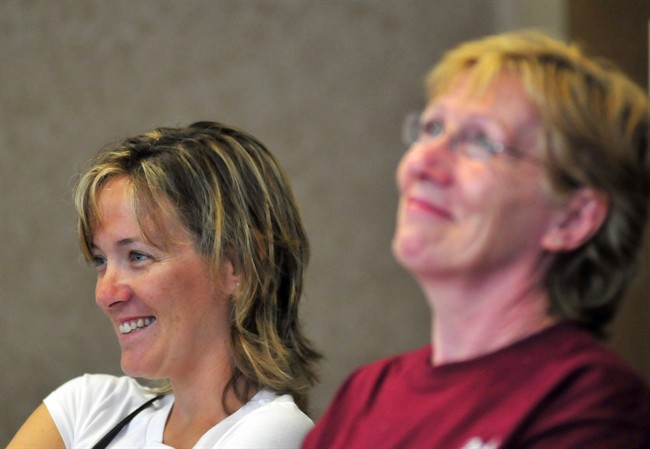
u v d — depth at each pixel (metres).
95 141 10.98
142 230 5.46
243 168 5.74
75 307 10.96
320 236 10.97
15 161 11.03
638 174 2.65
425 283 2.78
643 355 6.90
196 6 11.03
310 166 10.98
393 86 10.93
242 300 5.57
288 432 5.33
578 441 2.49
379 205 10.98
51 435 6.18
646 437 2.53
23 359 10.96
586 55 2.76
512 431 2.54
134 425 5.95
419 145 2.76
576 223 2.64
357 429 3.01
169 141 5.80
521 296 2.72
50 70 11.04
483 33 10.79
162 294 5.45
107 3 11.02
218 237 5.50
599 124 2.59
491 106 2.64
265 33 11.00
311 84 10.98
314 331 10.91
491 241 2.62
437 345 2.91
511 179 2.60
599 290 2.70
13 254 11.00
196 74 11.00
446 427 2.69
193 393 5.60
